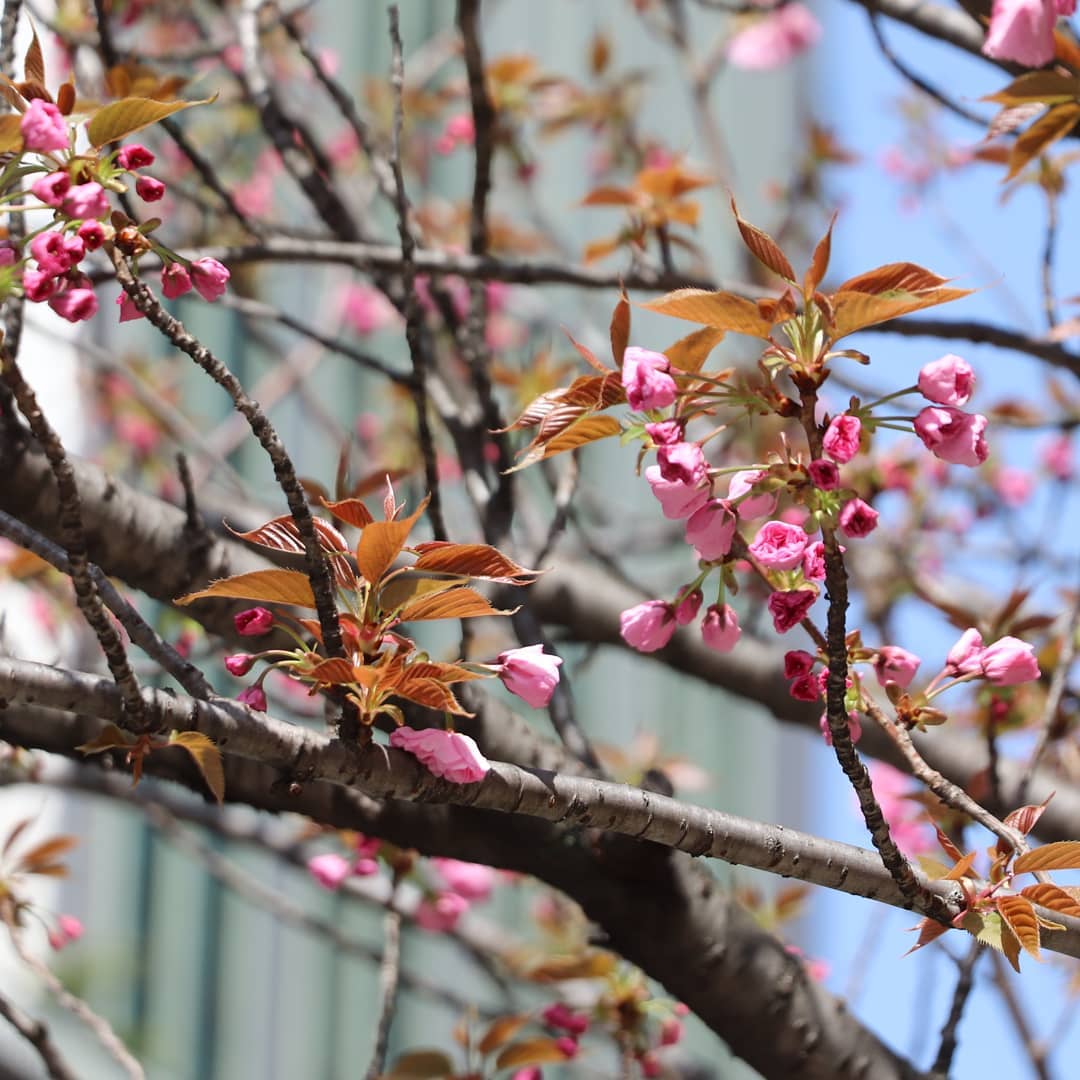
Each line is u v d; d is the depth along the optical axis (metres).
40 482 2.56
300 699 3.85
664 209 2.91
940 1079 2.57
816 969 3.31
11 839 2.82
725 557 2.39
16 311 2.52
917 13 2.76
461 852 2.58
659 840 2.39
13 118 2.32
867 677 2.88
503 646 4.26
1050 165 2.82
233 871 3.70
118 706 2.33
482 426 2.83
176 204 4.20
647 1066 3.16
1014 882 2.41
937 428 2.32
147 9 3.98
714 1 3.46
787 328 2.32
